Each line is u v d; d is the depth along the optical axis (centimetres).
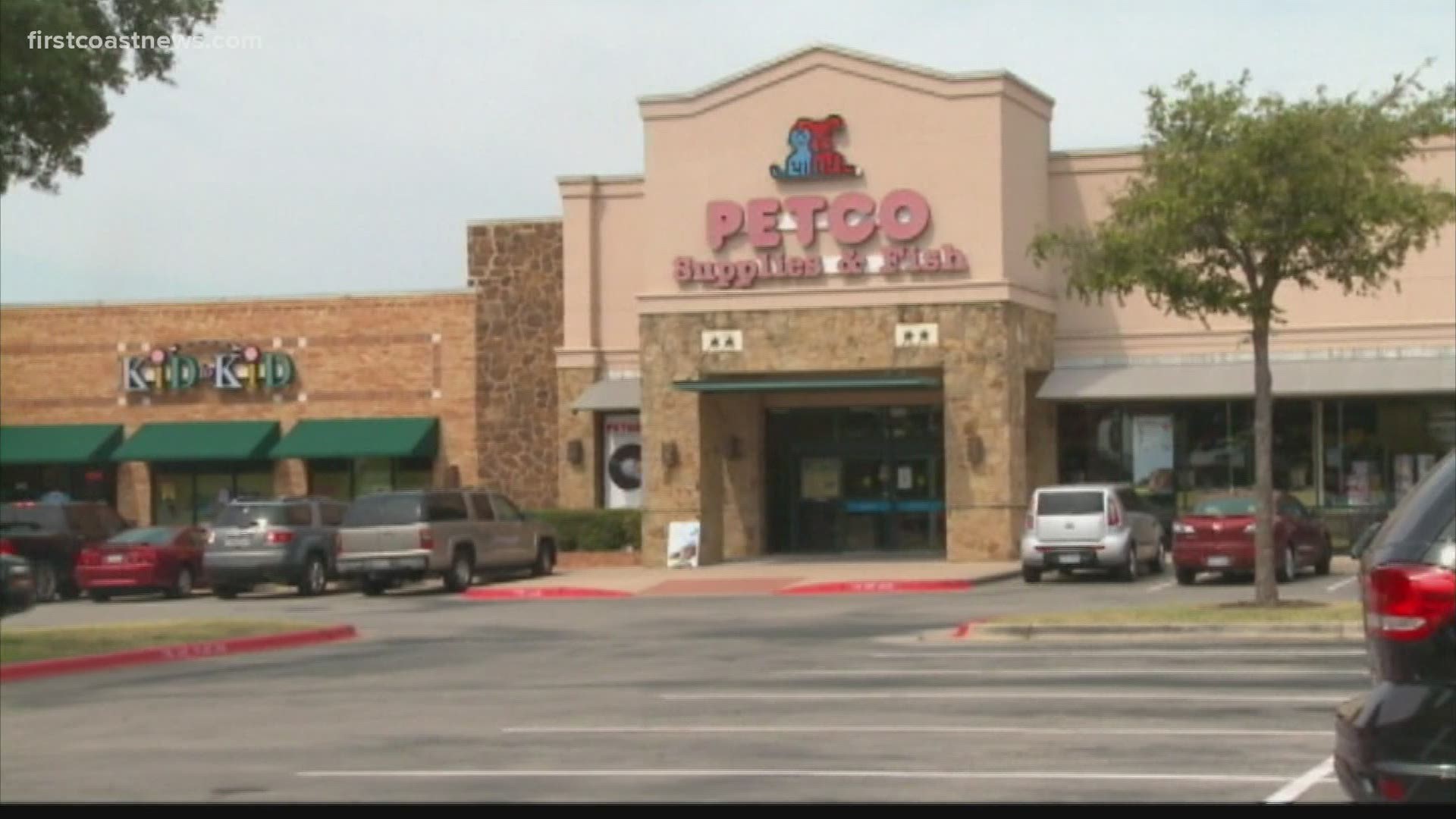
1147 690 1848
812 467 4631
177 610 3784
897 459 4569
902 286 4219
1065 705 1747
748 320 4322
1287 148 2634
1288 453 4328
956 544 4181
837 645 2511
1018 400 4216
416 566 4000
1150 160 2802
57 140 2627
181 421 5134
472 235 4953
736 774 1414
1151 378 4328
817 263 4275
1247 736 1526
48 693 2236
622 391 4731
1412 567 884
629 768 1456
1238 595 3284
